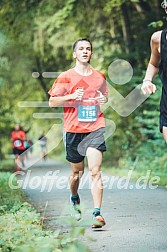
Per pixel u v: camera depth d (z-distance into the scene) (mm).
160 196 19906
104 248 11211
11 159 67750
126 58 40000
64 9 39781
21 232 11477
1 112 61906
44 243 9234
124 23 40969
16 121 65375
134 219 14703
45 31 44406
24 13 41812
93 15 42688
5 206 15297
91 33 43125
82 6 41969
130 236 12367
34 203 19094
